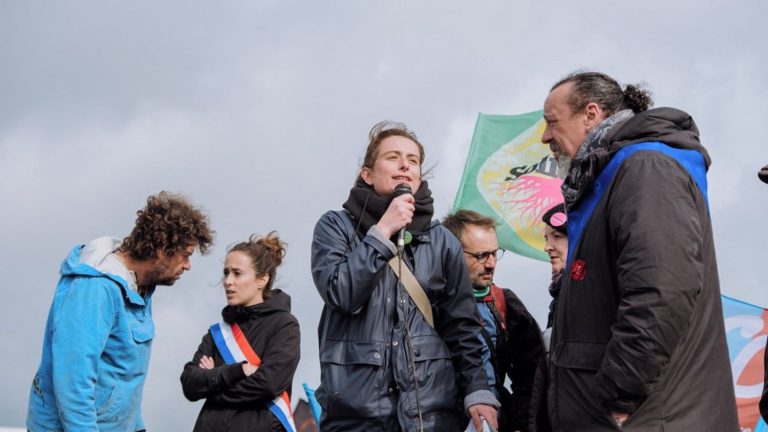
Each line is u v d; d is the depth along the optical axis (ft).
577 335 12.42
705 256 12.09
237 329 19.13
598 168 12.48
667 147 12.34
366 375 14.52
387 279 14.99
